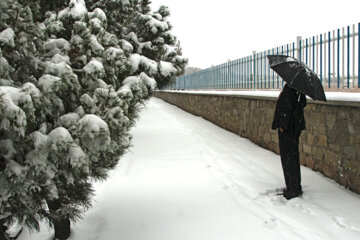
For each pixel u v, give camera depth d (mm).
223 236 3506
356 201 4121
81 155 2582
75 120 2861
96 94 3088
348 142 4500
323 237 3312
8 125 2213
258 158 6703
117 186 5344
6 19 2803
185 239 3494
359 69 5137
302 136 5832
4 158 2445
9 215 2576
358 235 3312
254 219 3865
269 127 7430
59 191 3049
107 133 2754
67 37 3678
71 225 3992
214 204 4414
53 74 2838
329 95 4848
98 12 3830
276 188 4848
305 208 4031
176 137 9875
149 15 11133
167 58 11562
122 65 3713
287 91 4402
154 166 6496
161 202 4586
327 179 4973
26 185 2438
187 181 5453
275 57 4672
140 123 14008
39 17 3441
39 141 2484
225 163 6438
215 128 11352
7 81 2598
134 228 3832
